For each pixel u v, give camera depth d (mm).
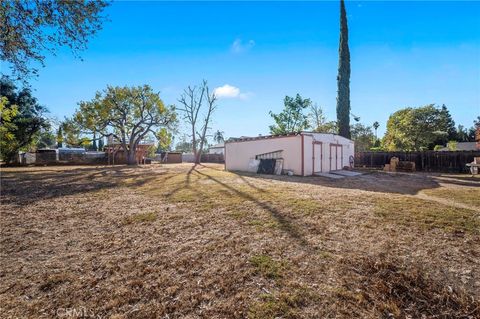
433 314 2236
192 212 5520
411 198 6793
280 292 2473
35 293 2518
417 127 30969
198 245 3660
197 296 2434
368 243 3635
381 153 20578
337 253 3309
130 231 4340
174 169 20000
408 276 2770
